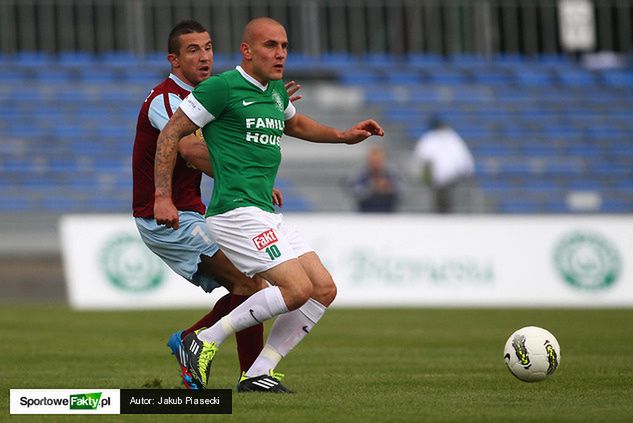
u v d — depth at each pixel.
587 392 24.77
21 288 71.19
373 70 92.31
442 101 91.69
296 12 89.38
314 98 89.69
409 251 63.59
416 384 26.69
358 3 91.88
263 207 24.19
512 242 65.19
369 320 51.81
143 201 26.11
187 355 23.92
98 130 84.19
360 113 89.75
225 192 23.97
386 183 72.75
